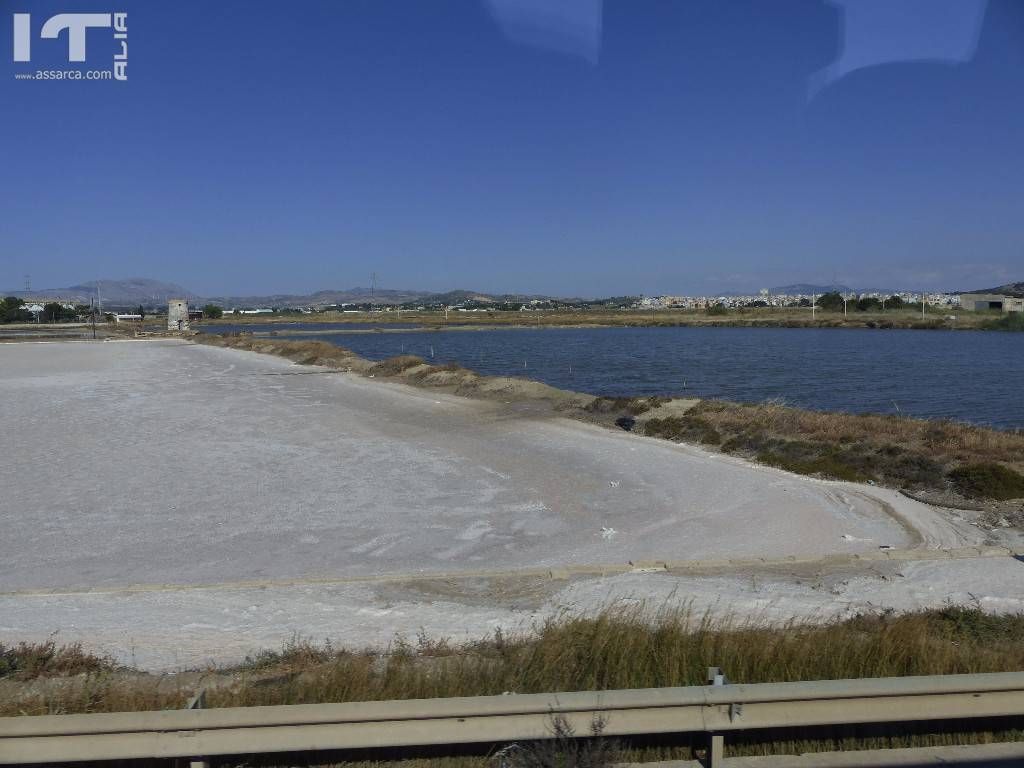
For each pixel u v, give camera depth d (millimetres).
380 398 27125
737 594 8062
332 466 15852
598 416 21844
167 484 14297
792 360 52656
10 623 7441
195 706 4234
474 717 3949
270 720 3857
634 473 14734
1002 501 12305
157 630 7211
